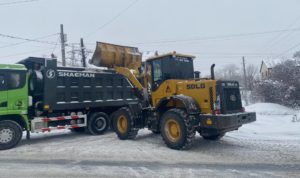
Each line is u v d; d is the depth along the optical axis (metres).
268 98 26.38
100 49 12.80
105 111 14.19
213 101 8.91
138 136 12.12
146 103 11.28
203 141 10.55
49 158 8.59
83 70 13.03
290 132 12.09
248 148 9.31
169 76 10.34
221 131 9.23
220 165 7.45
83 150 9.60
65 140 11.87
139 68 12.73
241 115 8.95
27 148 10.19
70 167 7.52
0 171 7.26
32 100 11.36
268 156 8.23
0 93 10.30
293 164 7.39
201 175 6.65
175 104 10.04
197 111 9.20
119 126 11.61
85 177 6.65
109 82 13.70
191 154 8.67
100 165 7.67
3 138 10.01
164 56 10.45
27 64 12.02
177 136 9.33
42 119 11.46
